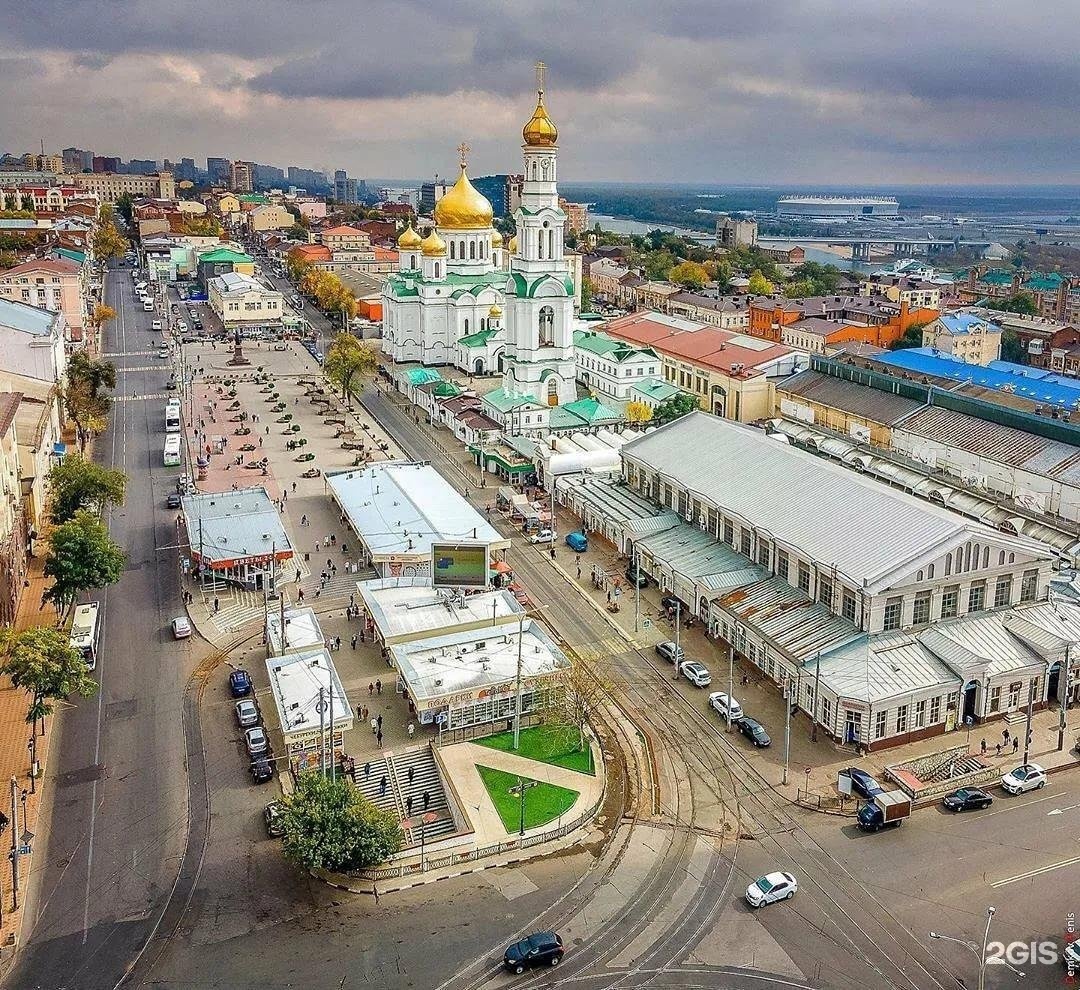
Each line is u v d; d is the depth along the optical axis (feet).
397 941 231.71
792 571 375.04
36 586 419.33
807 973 221.66
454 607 376.68
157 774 294.46
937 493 492.13
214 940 231.71
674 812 280.72
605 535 481.05
